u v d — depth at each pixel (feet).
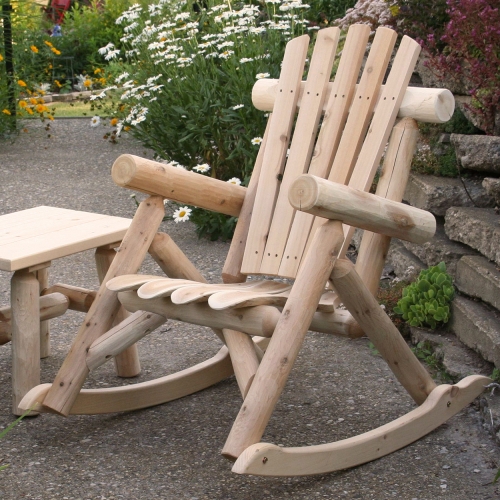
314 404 7.91
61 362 9.00
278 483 6.42
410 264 10.36
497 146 9.54
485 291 8.51
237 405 7.97
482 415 7.49
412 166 11.10
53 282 11.76
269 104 8.35
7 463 6.72
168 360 9.09
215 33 14.88
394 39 7.77
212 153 14.25
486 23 9.63
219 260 12.59
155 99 13.96
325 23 16.44
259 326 6.25
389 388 8.25
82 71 31.58
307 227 7.66
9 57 21.74
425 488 6.33
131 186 7.11
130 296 6.89
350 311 6.56
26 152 20.04
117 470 6.63
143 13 16.39
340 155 7.68
